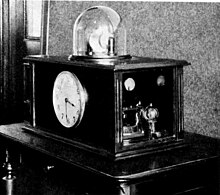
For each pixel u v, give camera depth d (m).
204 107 1.67
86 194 1.32
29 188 1.55
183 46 1.73
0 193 1.55
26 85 2.01
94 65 1.35
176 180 1.30
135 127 1.43
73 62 1.43
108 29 1.81
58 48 2.36
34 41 2.54
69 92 1.49
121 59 1.48
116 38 1.82
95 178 1.28
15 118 2.68
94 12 1.86
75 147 1.47
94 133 1.41
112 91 1.31
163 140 1.43
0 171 1.99
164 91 1.48
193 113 1.72
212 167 1.39
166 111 1.48
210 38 1.63
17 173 1.66
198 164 1.33
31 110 1.70
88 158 1.36
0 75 2.69
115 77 1.30
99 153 1.37
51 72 1.58
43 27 2.43
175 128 1.45
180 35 1.73
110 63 1.35
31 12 2.54
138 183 1.21
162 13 1.79
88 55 1.50
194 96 1.71
